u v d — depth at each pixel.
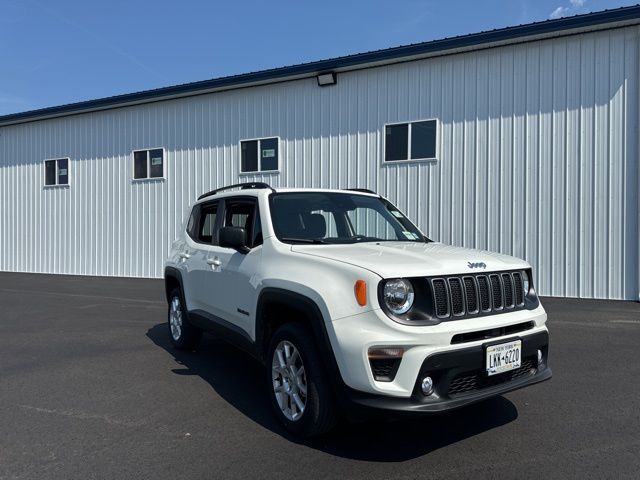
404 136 12.22
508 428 4.04
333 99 13.06
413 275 3.38
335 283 3.55
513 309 3.82
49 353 6.48
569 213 10.57
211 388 5.09
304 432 3.76
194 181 15.27
